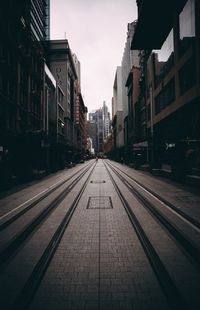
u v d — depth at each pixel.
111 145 168.88
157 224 8.20
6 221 8.37
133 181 20.06
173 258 5.57
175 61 24.44
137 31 32.03
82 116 118.38
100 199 13.15
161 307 3.98
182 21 22.84
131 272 5.14
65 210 10.49
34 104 30.41
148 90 39.12
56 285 4.68
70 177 25.64
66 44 68.75
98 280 4.83
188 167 17.72
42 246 6.47
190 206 9.80
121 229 7.95
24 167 20.88
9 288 4.44
